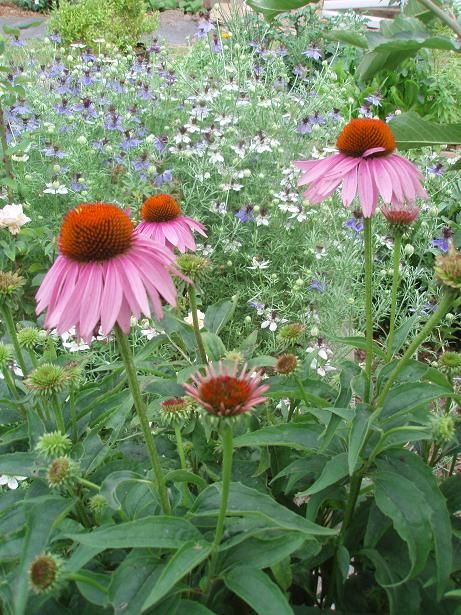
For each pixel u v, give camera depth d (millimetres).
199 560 279
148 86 1164
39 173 998
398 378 377
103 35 1911
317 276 880
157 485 326
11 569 334
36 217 927
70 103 1114
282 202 953
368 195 354
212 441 426
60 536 296
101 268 300
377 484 344
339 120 1124
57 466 322
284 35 1541
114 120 1037
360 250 898
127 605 289
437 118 1552
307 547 346
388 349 400
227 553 312
